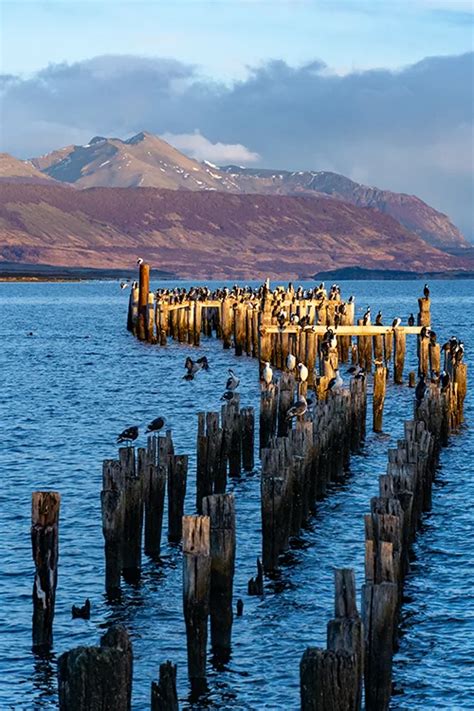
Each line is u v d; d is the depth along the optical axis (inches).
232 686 944.9
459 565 1261.1
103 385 3053.6
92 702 636.1
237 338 3634.4
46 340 4847.4
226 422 1632.6
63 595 1159.6
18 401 2736.2
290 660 997.2
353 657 657.0
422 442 1483.8
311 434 1423.5
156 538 1250.0
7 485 1664.6
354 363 3046.3
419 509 1395.2
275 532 1219.9
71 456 1918.1
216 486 1465.3
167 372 3326.8
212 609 994.7
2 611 1113.4
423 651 1017.5
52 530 1007.0
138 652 1019.9
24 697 936.3
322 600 1145.4
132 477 1191.6
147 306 4416.8
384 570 861.2
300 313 3449.8
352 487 1638.8
